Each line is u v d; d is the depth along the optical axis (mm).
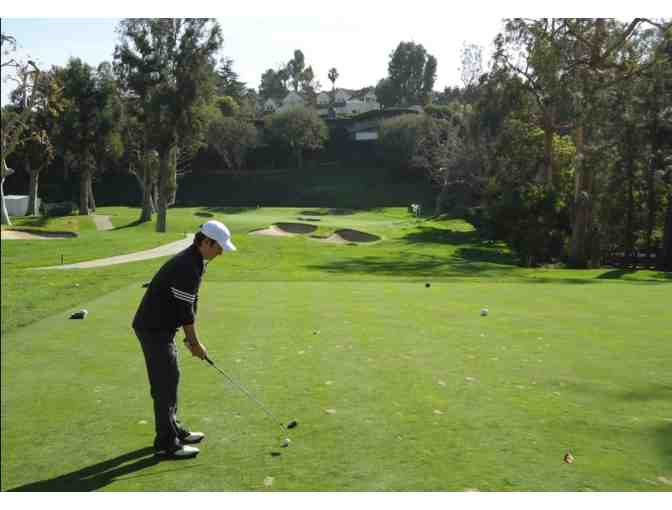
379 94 133125
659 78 32469
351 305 11289
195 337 5098
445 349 7625
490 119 44844
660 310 10844
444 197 73438
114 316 9898
